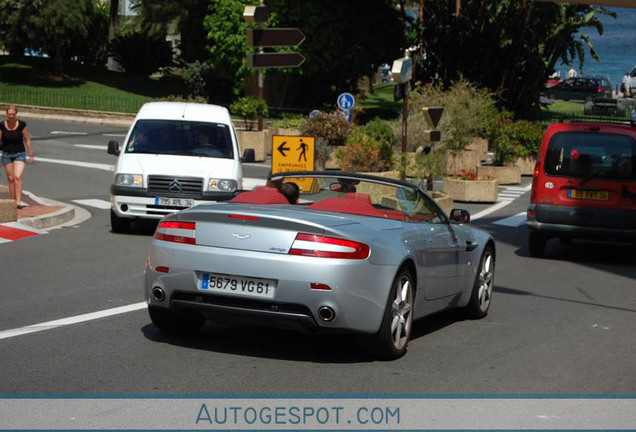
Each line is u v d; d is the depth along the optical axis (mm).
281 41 17797
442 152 21984
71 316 9188
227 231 7344
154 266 7625
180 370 7074
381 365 7484
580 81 60969
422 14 43781
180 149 16500
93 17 57969
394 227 7914
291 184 8492
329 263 7078
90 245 14734
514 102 43500
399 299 7691
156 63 61406
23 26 53938
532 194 15781
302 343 8219
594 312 10625
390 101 60594
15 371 6938
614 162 15352
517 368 7551
